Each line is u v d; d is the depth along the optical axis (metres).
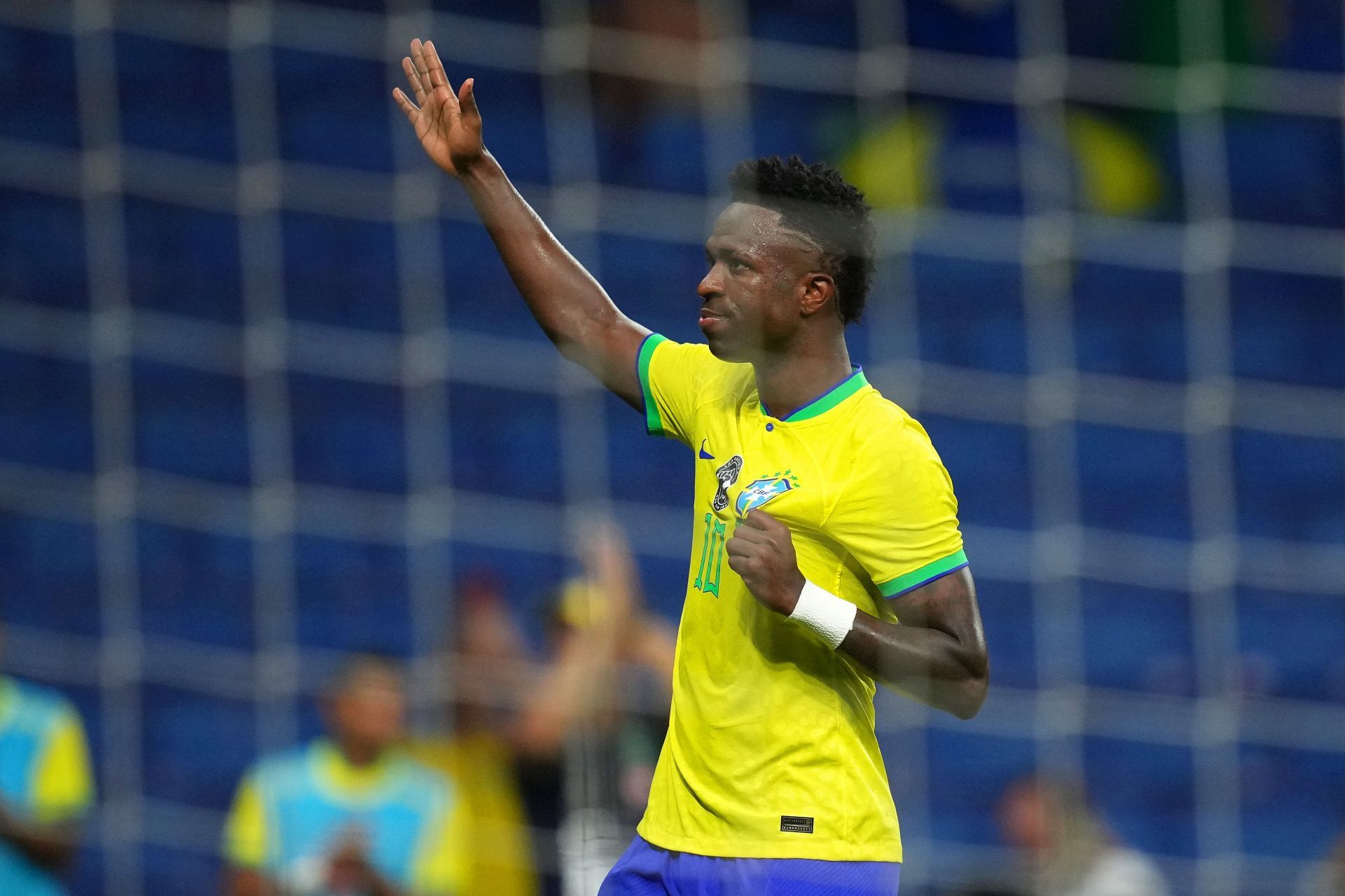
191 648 27.41
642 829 10.78
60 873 16.73
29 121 31.25
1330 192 34.81
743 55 33.78
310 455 30.25
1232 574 32.25
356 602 28.44
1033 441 32.41
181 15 32.22
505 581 28.95
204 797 25.77
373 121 32.59
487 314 31.72
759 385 10.69
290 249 31.62
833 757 10.32
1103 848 20.31
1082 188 33.78
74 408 29.38
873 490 10.19
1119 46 34.09
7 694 16.77
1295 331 34.19
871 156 33.59
